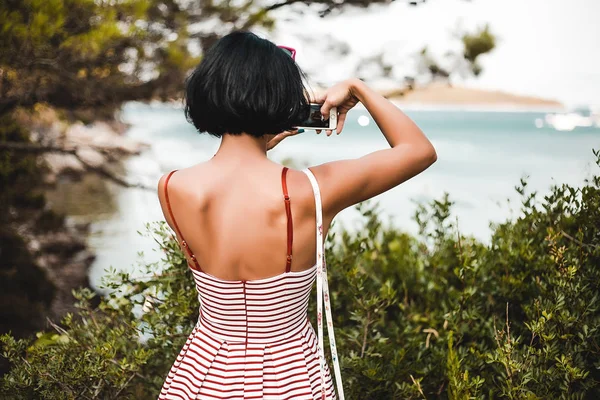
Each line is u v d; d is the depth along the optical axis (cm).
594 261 239
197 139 2466
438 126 4878
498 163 2855
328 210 138
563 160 2920
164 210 145
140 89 456
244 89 131
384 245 348
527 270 264
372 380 238
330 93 154
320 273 138
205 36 456
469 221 1232
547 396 202
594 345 214
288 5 434
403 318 283
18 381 227
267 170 137
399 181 140
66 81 445
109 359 232
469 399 196
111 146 684
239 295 139
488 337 257
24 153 614
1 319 489
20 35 363
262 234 135
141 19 418
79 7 388
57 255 672
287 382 140
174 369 154
